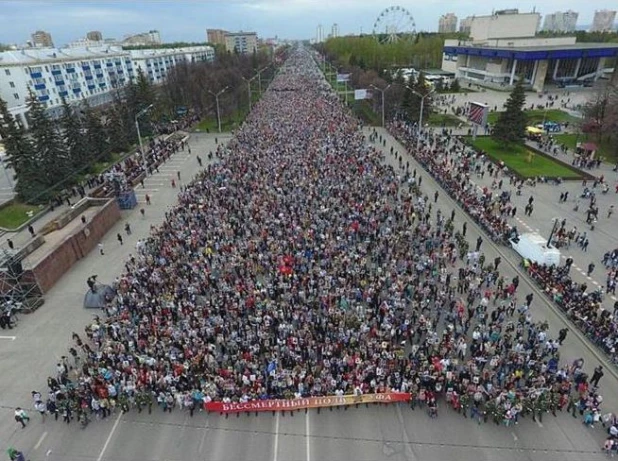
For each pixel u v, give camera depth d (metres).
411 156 61.72
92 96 116.94
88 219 40.22
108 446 20.41
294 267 31.70
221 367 23.47
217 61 132.38
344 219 38.94
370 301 27.78
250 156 57.06
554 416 21.31
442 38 166.50
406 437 20.55
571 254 35.53
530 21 145.38
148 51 158.12
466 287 30.30
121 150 71.06
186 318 26.58
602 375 22.09
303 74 157.62
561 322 27.64
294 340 24.19
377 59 140.25
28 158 49.81
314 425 21.31
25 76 94.56
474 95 110.25
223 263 32.88
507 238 37.09
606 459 19.20
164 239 36.59
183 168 60.78
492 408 20.89
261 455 19.86
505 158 60.25
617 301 28.61
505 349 24.38
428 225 38.44
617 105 60.06
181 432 21.05
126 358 23.45
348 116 83.62
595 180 48.81
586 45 119.75
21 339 27.48
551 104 93.06
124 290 29.86
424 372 22.14
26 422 21.67
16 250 33.75
